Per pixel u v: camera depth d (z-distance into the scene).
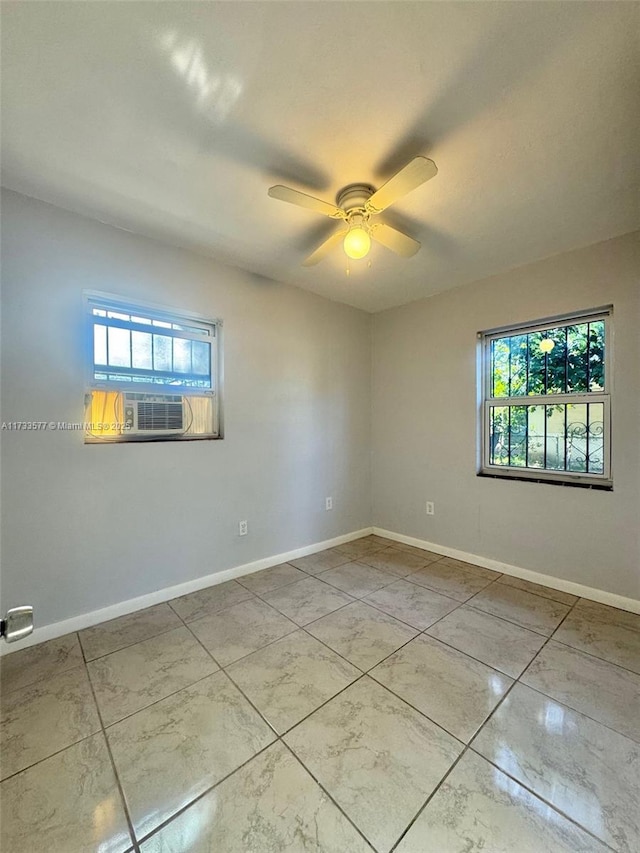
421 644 1.94
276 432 3.08
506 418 2.97
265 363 2.99
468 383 3.11
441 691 1.60
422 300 3.44
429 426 3.40
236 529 2.82
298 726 1.42
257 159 1.66
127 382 2.33
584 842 1.02
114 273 2.23
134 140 1.55
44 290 2.00
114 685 1.65
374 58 1.20
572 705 1.52
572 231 2.27
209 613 2.27
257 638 2.00
